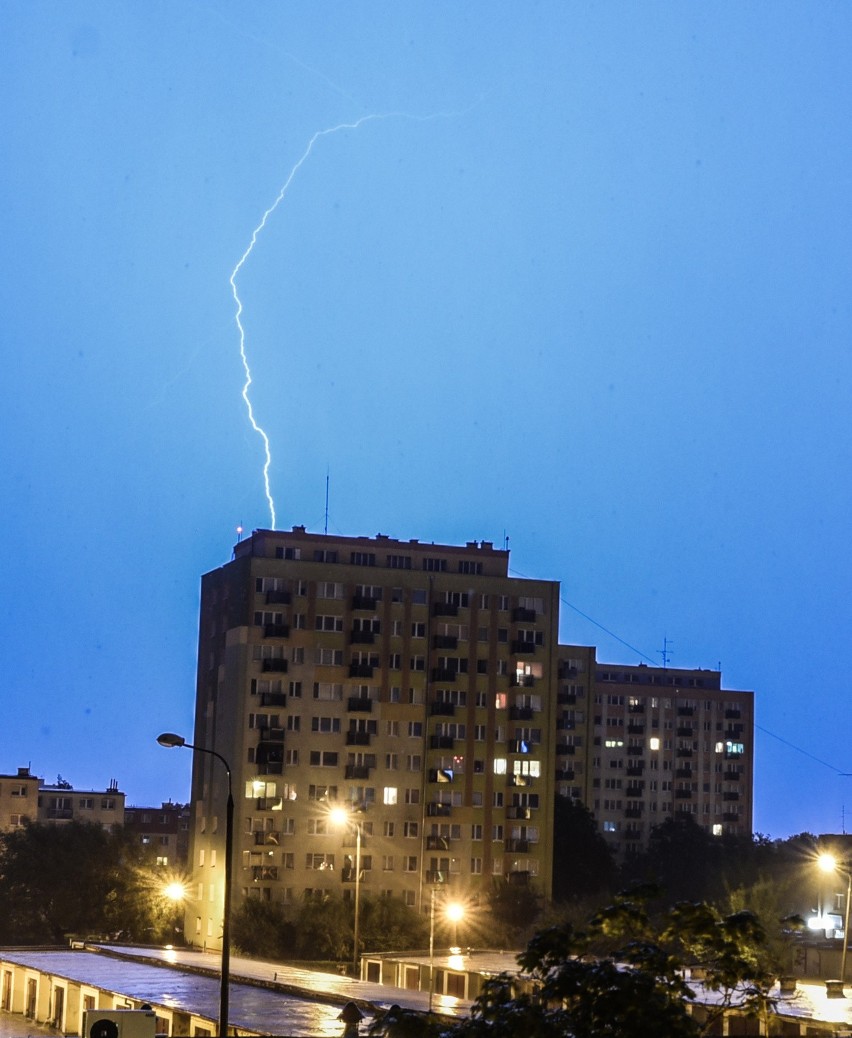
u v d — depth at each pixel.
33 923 142.00
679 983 30.42
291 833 141.38
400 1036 31.41
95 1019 49.34
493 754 149.00
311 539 148.62
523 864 148.00
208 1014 61.41
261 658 143.12
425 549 152.12
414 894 144.00
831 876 171.38
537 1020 29.25
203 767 147.38
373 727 145.38
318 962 121.06
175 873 147.25
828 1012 62.94
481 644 150.12
